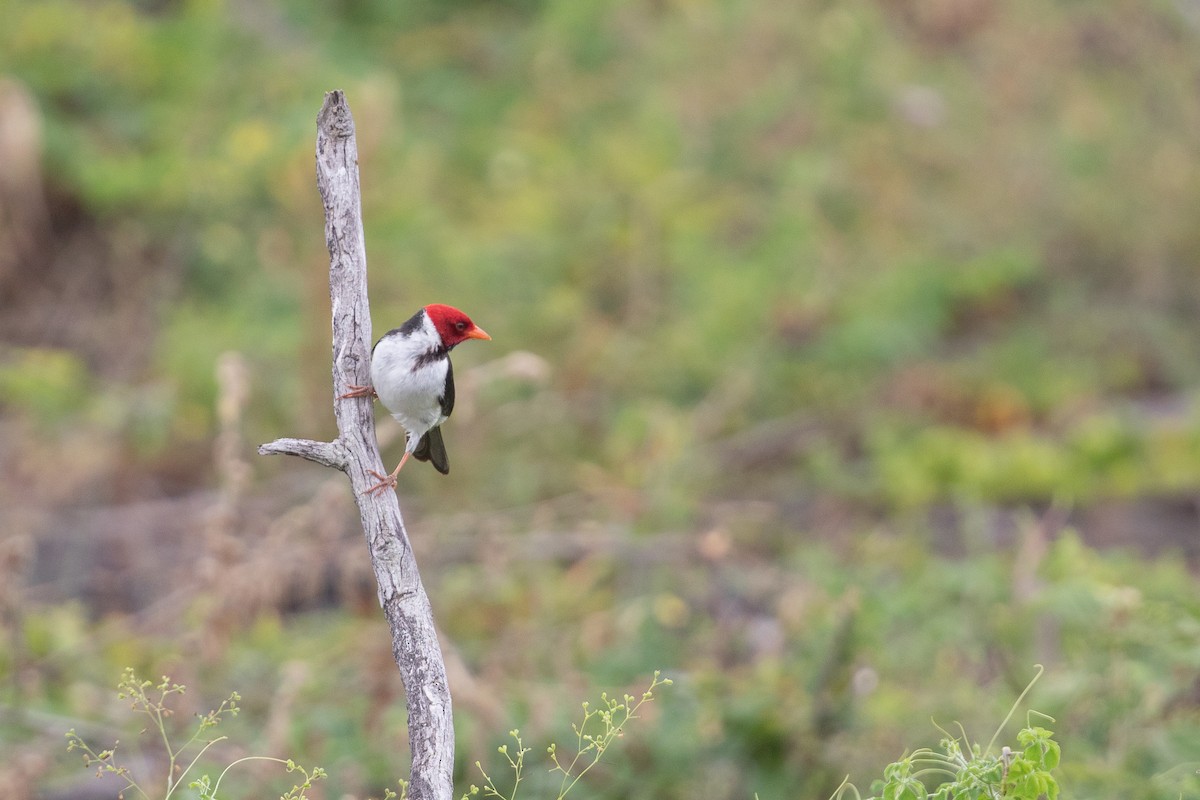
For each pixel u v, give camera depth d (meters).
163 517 12.58
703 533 11.30
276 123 16.12
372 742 8.27
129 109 16.78
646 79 18.64
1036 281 17.12
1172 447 14.22
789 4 18.95
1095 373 15.88
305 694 8.79
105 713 9.08
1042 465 13.89
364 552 9.93
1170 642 7.71
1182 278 17.12
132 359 14.58
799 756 7.99
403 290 14.45
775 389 15.12
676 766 7.96
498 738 8.02
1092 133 17.98
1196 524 13.31
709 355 14.96
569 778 7.76
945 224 17.20
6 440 13.40
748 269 15.97
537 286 15.14
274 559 9.70
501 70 19.45
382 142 15.66
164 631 10.55
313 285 13.58
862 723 8.16
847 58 18.42
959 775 4.77
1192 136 18.11
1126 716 7.43
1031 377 15.66
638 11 19.66
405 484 12.91
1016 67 18.72
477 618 10.75
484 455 13.08
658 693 8.23
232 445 10.10
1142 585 9.59
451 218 16.12
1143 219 17.23
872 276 16.31
